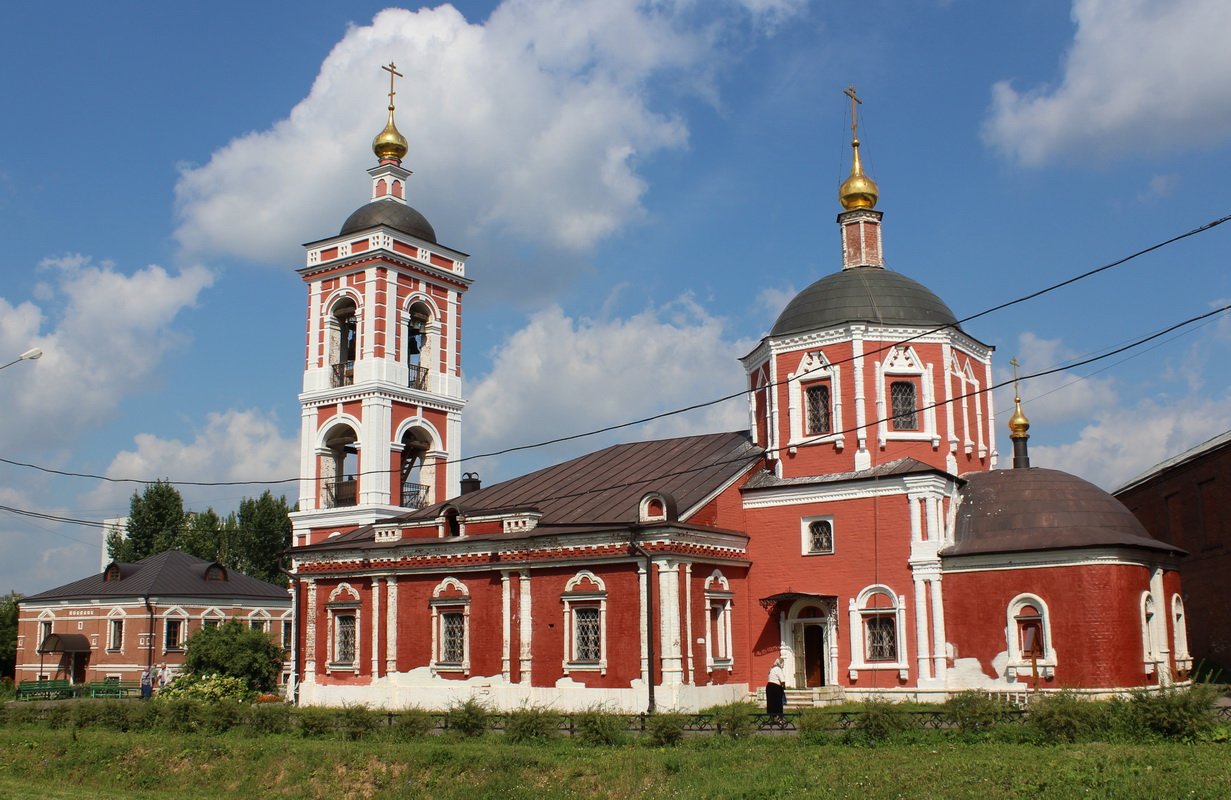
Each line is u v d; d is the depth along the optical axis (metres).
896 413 45.72
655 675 40.66
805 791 23.84
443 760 29.67
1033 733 27.39
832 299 47.50
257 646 63.66
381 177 62.09
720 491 44.97
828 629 43.19
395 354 58.53
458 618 46.91
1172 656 41.59
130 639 77.81
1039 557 39.88
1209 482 57.28
